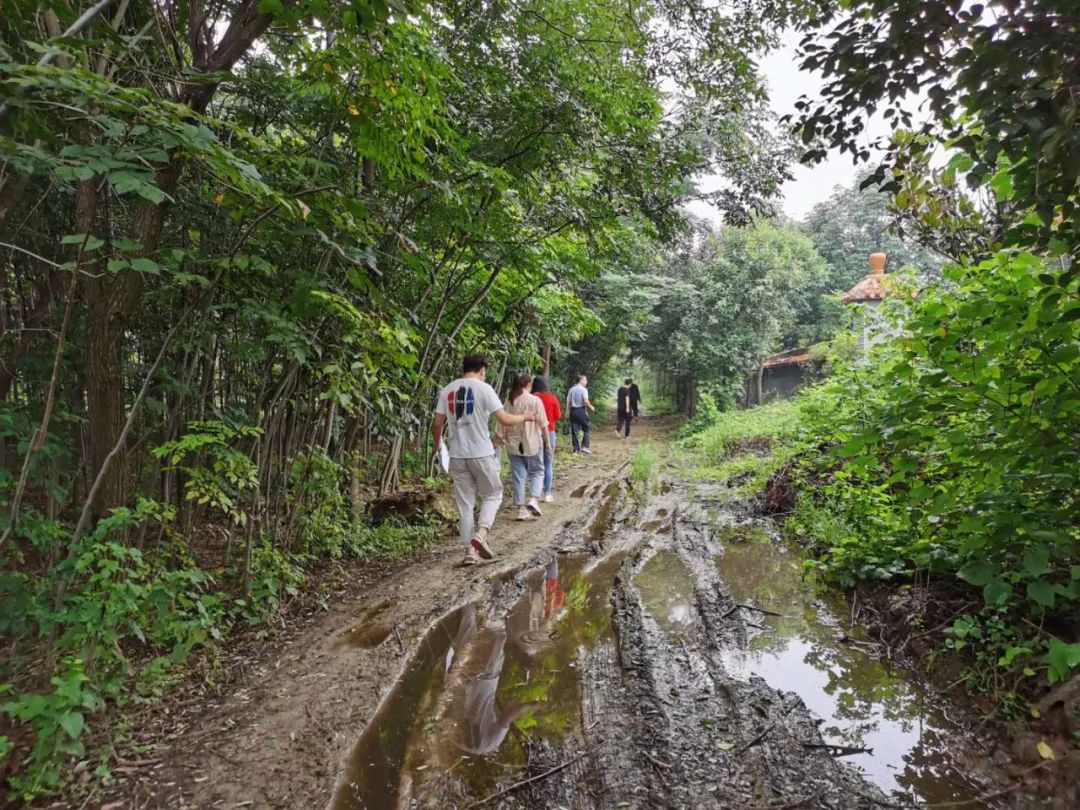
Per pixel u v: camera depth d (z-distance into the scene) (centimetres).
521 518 637
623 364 2616
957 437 268
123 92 191
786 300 1911
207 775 225
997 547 262
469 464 481
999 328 237
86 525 288
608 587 430
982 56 165
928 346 268
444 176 448
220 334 388
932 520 303
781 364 2225
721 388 1833
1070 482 238
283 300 387
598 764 227
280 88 388
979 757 221
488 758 234
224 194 296
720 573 448
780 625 352
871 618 348
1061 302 221
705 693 278
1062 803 189
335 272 423
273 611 367
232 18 339
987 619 284
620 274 1633
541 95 514
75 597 243
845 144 229
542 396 746
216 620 335
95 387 291
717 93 736
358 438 636
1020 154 173
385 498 591
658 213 761
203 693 285
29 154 190
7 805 203
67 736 226
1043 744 212
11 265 325
